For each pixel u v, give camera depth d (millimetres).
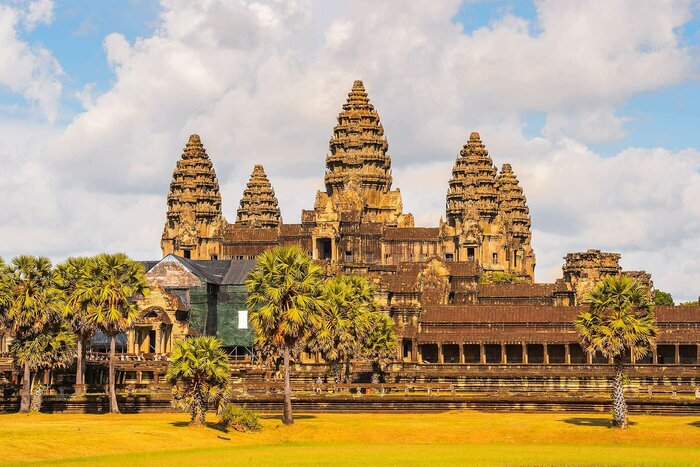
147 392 158375
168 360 186500
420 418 138625
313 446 117312
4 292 146500
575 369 193875
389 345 191500
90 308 151500
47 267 150875
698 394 155875
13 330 148000
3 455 101750
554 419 135875
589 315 132125
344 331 168000
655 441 121062
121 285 153500
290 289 132625
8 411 149625
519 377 189875
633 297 131500
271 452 110000
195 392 126000
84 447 107938
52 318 149250
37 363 145750
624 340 127938
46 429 116688
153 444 112562
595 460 104938
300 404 148625
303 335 133250
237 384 158125
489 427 127500
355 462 102250
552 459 105438
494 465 101062
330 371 184875
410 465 100688
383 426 128625
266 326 132625
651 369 191000
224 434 122938
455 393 159250
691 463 102938
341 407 147875
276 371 185375
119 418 138875
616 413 127188
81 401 149750
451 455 108312
